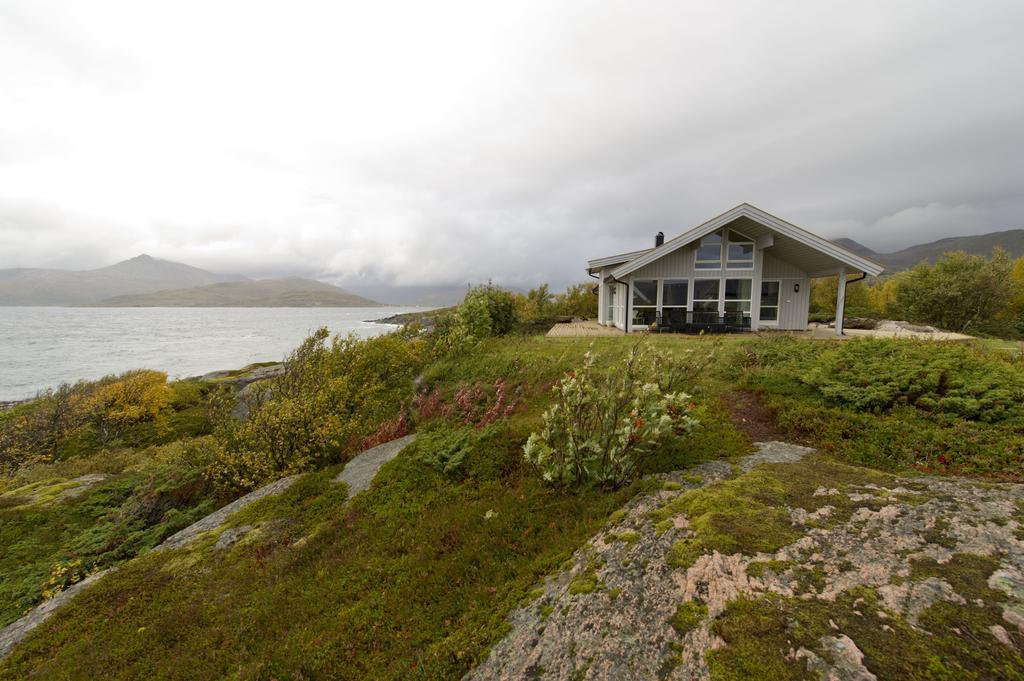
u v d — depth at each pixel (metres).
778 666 2.20
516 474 6.04
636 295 18.36
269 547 5.94
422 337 17.30
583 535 4.25
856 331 18.06
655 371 7.41
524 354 11.95
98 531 7.79
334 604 4.57
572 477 5.27
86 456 16.58
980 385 5.56
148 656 4.27
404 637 3.91
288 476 8.46
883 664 2.10
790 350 8.70
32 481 11.72
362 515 6.14
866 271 14.62
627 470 5.03
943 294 22.97
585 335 16.39
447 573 4.55
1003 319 25.34
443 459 6.71
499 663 3.10
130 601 5.16
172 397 21.84
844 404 6.22
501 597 3.90
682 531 3.56
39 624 5.01
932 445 4.91
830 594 2.57
